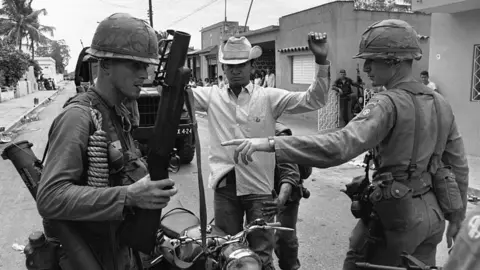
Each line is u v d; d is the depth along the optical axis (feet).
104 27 5.88
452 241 8.29
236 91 9.89
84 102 5.90
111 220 5.46
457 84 29.68
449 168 8.16
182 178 25.14
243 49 9.55
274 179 10.32
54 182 5.40
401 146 7.47
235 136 9.66
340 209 19.65
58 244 6.16
